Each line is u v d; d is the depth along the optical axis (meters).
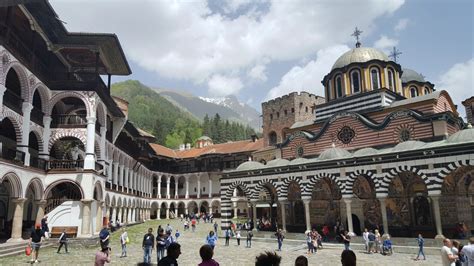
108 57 37.66
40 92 32.44
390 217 34.75
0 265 19.72
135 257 24.19
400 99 42.81
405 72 52.06
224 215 42.00
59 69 38.22
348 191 32.22
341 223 36.81
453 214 31.55
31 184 29.55
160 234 18.95
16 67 27.08
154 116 189.12
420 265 21.72
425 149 28.23
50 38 33.06
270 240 35.62
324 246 30.91
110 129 45.47
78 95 33.44
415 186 33.69
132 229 46.75
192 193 84.81
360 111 41.88
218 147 82.69
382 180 30.30
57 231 30.36
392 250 27.67
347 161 32.53
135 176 63.69
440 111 37.16
